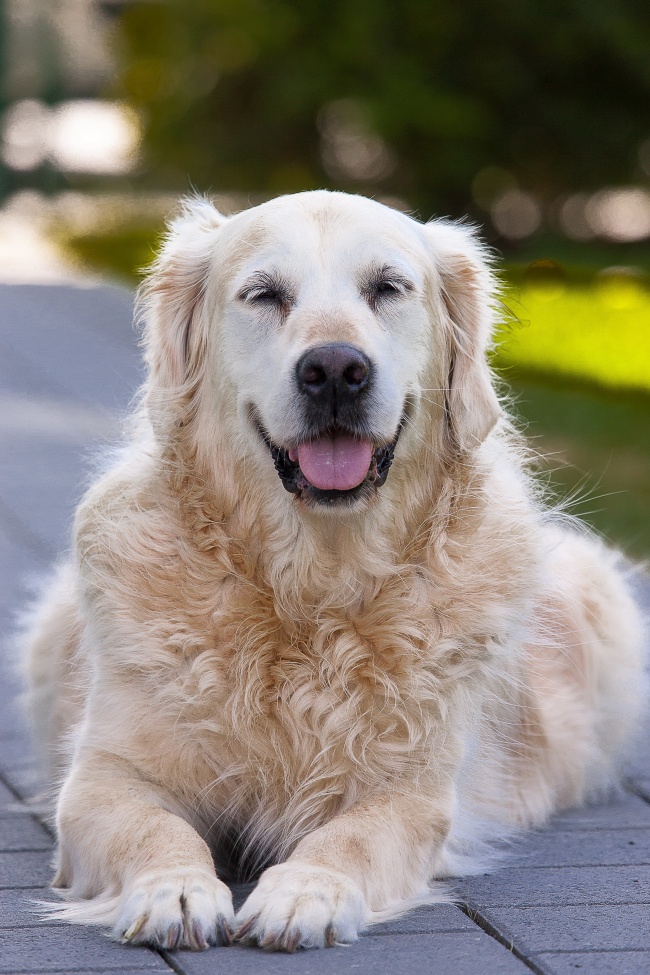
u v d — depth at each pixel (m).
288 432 5.31
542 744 6.42
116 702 5.40
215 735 5.30
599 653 6.89
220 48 47.03
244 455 5.55
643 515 11.76
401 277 5.63
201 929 4.44
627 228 51.09
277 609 5.46
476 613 5.52
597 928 4.68
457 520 5.70
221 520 5.57
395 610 5.45
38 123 60.53
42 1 60.97
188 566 5.47
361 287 5.56
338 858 4.79
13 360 18.64
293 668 5.39
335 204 5.72
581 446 14.75
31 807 6.12
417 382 5.68
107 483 5.89
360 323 5.39
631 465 13.83
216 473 5.62
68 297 26.08
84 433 14.16
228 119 48.34
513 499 5.91
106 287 27.97
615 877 5.31
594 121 47.09
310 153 48.50
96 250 36.59
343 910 4.52
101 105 66.44
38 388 16.56
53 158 60.81
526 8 44.56
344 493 5.31
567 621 6.75
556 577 6.56
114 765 5.32
